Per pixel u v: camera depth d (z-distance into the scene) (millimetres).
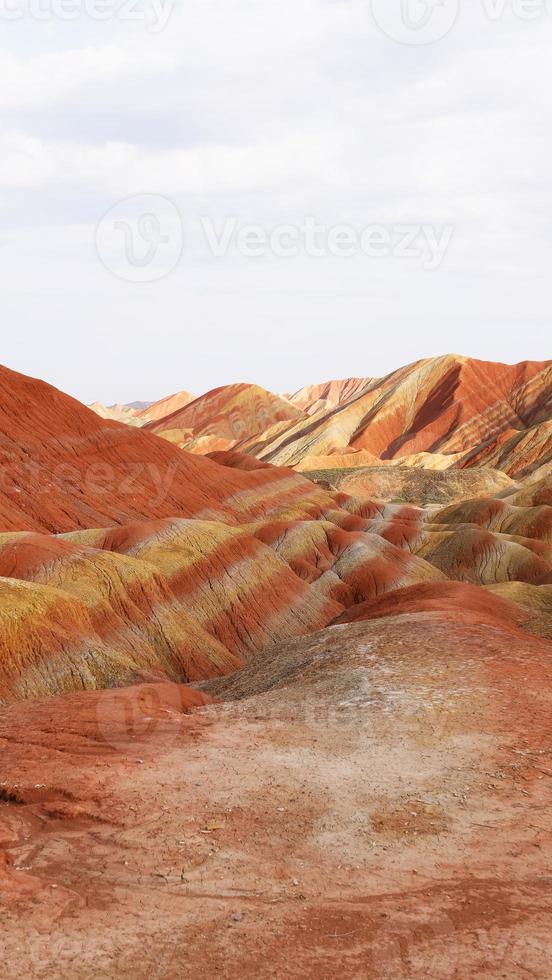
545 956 6781
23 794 10328
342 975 6500
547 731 13344
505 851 8945
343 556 62781
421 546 82125
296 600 45250
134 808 9992
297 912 7547
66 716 14242
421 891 8008
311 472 166375
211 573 42219
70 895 7738
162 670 29953
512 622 30156
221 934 7125
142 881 8125
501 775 11305
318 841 9164
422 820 9766
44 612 24703
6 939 6891
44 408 70438
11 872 8219
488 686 16094
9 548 32219
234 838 9195
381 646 20500
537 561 75562
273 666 22891
